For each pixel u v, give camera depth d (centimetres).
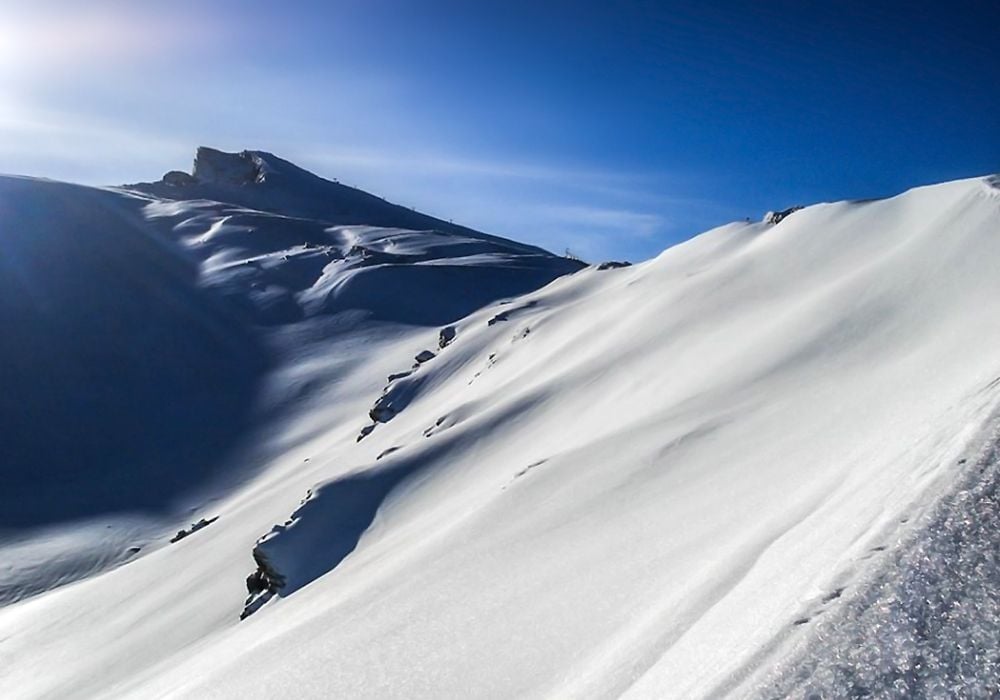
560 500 1298
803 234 3275
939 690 371
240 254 15775
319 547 2162
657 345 2788
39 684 2703
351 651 956
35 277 12712
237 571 2862
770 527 766
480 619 895
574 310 4766
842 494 725
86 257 13988
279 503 3831
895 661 395
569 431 2244
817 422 1174
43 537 6756
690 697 451
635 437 1516
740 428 1333
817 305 2094
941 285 1825
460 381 5041
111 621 3133
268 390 10100
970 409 715
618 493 1217
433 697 747
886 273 2075
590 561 945
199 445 8881
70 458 8656
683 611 655
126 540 6538
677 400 1867
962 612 411
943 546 466
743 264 3344
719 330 2586
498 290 13488
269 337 11919
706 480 1111
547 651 746
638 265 6025
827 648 421
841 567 496
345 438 6669
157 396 10150
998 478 513
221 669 1221
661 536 937
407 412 5041
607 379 2642
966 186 2602
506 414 2653
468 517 1456
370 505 2298
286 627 1364
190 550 3678
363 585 1391
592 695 585
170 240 16362
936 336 1524
